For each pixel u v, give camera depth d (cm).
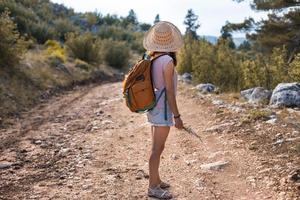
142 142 756
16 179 572
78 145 751
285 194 472
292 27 2500
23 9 3859
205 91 1279
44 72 1862
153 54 471
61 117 1077
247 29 2712
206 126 809
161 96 466
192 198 487
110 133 843
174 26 466
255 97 998
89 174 582
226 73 1477
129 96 460
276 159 575
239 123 774
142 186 530
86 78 2361
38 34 3475
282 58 1236
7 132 884
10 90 1350
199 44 2122
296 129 696
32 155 695
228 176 548
